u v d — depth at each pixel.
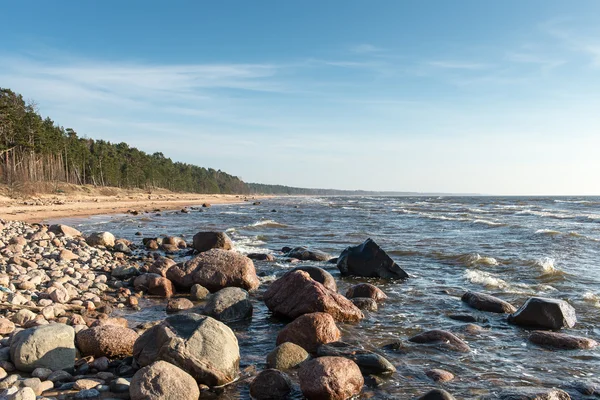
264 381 6.16
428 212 50.44
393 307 10.88
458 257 17.92
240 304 10.08
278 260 17.42
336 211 55.41
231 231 28.72
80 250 17.62
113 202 70.62
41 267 14.10
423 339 8.30
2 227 23.92
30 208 46.00
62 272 13.45
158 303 11.12
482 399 6.02
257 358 7.64
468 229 29.70
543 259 16.66
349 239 24.92
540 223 33.50
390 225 33.38
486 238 24.47
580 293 12.10
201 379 6.32
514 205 71.75
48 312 9.08
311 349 7.77
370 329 9.14
